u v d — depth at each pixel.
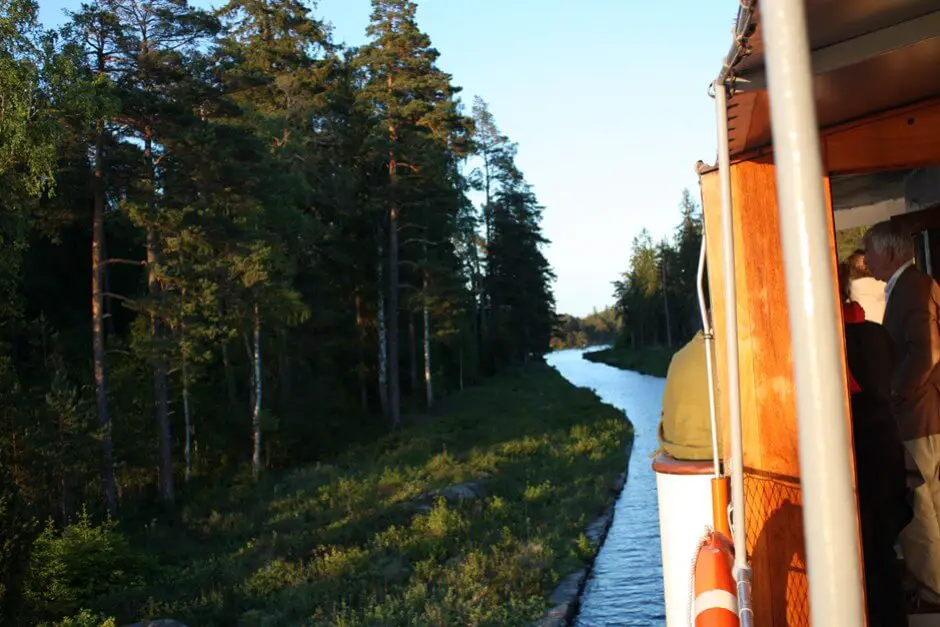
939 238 5.27
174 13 26.58
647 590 14.18
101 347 25.98
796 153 1.31
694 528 3.33
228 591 14.37
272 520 22.33
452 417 43.25
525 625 12.24
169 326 30.30
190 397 32.06
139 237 28.52
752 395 3.16
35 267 35.47
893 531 3.62
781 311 3.13
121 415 29.92
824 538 1.28
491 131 78.44
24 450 20.75
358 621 12.34
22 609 12.85
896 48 2.36
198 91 27.12
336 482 27.03
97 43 25.25
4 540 11.32
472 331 70.81
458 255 65.94
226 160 27.88
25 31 19.34
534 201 83.00
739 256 3.18
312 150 45.06
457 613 12.56
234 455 33.31
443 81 45.31
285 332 38.16
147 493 28.39
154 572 17.22
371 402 48.03
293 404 37.41
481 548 16.48
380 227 46.03
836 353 1.29
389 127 44.47
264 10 51.72
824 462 1.28
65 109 20.27
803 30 1.32
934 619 3.93
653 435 34.44
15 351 30.86
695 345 3.54
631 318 132.50
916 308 3.86
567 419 40.22
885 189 6.11
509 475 25.16
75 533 16.58
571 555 16.03
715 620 2.51
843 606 1.28
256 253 29.97
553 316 96.50
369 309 48.34
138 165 26.52
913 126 3.15
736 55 2.21
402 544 16.83
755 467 3.14
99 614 13.65
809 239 1.30
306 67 50.91
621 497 22.34
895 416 3.79
